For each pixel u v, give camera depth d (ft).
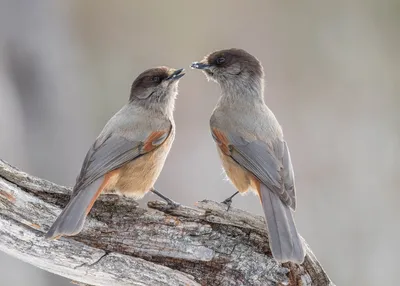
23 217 27.55
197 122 56.24
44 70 49.73
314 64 60.18
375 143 53.57
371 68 58.95
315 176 51.49
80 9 57.11
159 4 61.16
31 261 28.17
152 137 32.58
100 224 28.37
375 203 49.52
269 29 62.13
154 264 28.14
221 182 51.34
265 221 28.99
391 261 46.88
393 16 59.93
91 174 29.81
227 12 62.64
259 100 35.58
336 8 61.52
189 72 58.13
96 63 57.52
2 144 46.68
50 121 49.03
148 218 28.71
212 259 28.91
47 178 47.67
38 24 49.67
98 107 54.65
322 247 47.47
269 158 31.60
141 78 35.19
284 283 28.96
